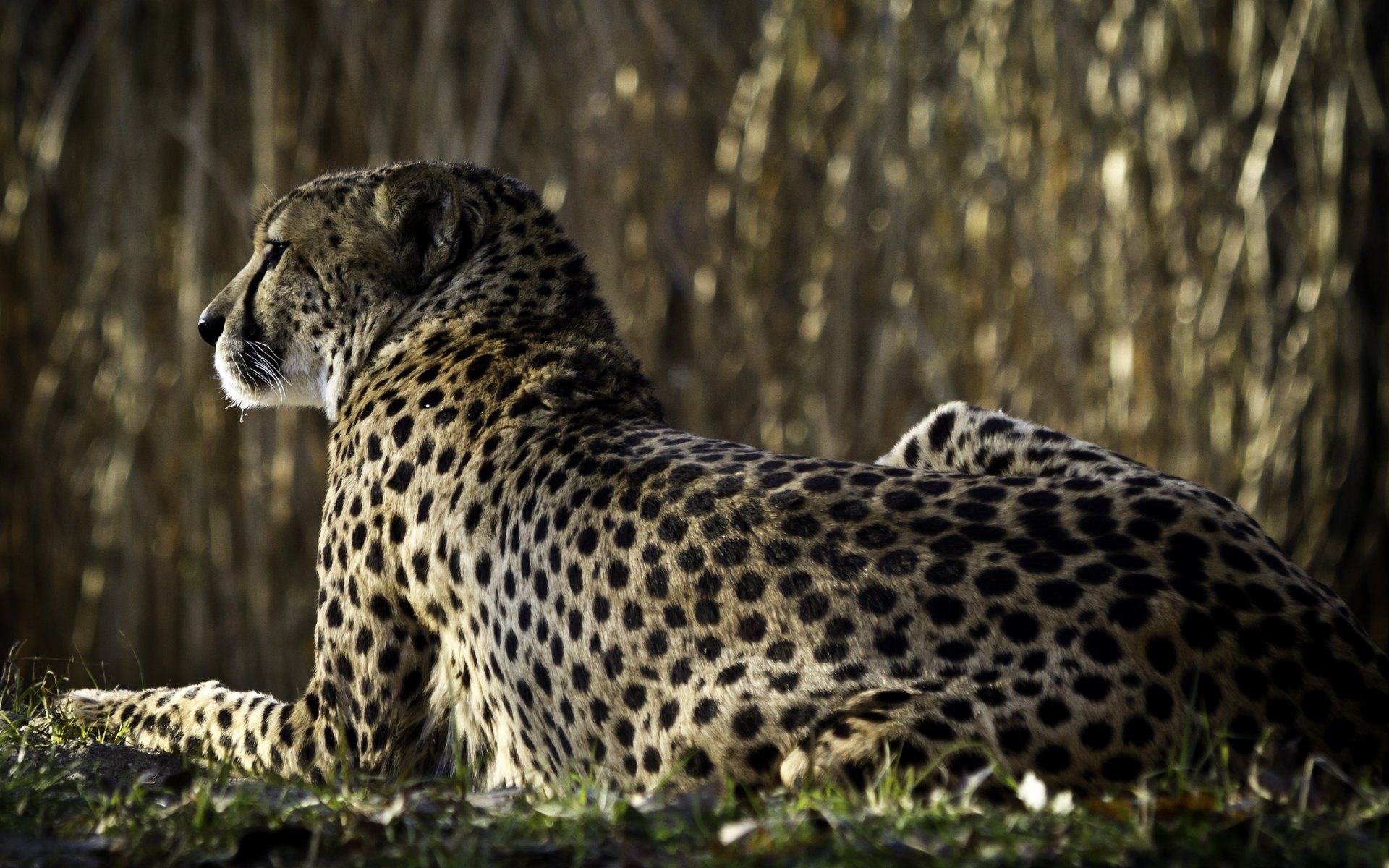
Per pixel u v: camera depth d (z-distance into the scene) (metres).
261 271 11.59
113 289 23.75
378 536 10.13
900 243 23.45
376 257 11.27
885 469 8.73
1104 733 7.39
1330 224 24.58
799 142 23.88
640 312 23.45
